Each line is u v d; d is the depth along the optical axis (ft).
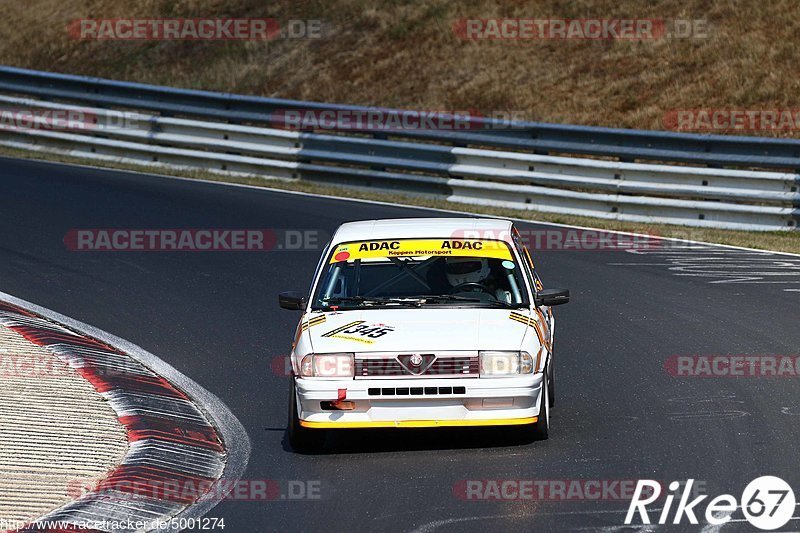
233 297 152.76
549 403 103.45
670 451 89.04
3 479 84.17
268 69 308.19
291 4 333.42
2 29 359.66
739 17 280.51
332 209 210.59
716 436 92.79
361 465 89.35
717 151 203.41
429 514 76.18
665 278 158.51
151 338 133.80
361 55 304.30
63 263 169.68
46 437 93.97
